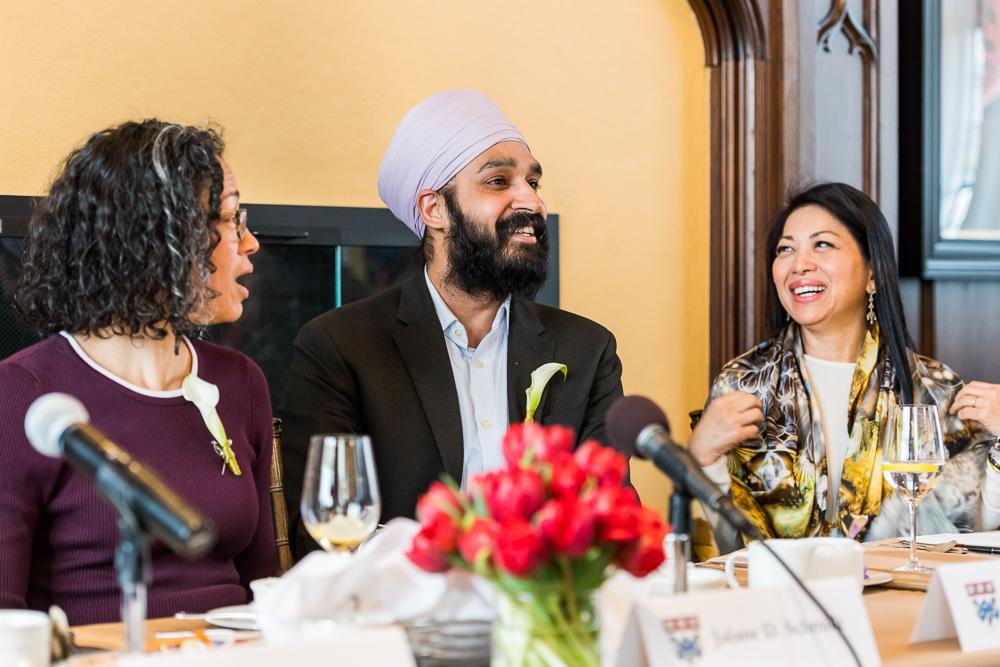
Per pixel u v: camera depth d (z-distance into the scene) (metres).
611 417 1.42
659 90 3.98
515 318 2.76
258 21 3.38
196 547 1.09
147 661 1.11
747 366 3.02
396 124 3.58
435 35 3.63
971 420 2.84
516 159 2.72
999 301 4.49
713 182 4.00
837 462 2.94
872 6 4.16
